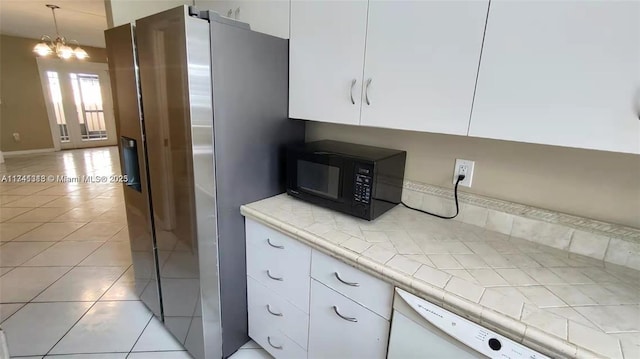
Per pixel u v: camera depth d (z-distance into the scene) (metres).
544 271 1.01
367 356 1.13
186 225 1.40
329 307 1.21
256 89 1.42
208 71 1.22
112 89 1.63
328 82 1.36
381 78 1.18
